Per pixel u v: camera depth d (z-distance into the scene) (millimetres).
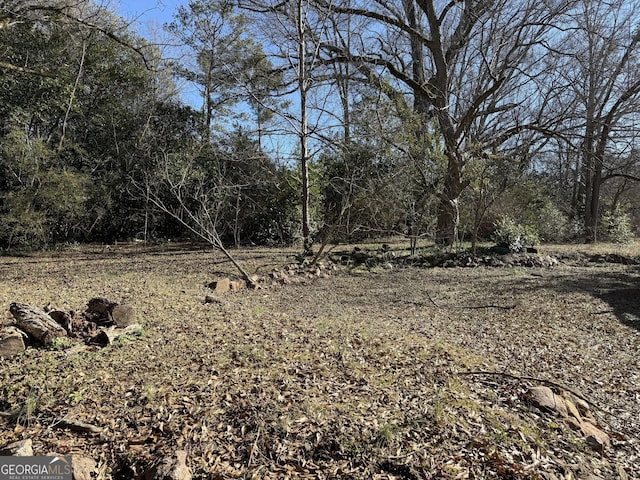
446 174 11656
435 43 13750
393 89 12000
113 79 14570
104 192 14094
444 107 12891
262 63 15305
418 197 12023
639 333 5500
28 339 3938
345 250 12094
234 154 14484
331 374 3551
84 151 13680
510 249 11734
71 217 13312
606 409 3480
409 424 2771
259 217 16109
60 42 12531
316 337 4570
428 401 3105
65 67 12773
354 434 2631
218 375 3416
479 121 16750
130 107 15625
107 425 2723
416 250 11945
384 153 11609
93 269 9602
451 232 12148
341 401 3064
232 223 15797
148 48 14516
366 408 2963
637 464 2691
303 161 11148
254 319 5285
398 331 5133
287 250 13500
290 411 2875
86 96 14367
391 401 3092
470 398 3205
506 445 2629
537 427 2883
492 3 12516
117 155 14891
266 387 3211
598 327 5730
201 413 2840
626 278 9148
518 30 12969
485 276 9469
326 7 11945
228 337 4410
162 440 2580
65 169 12641
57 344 3875
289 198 15219
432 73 16438
